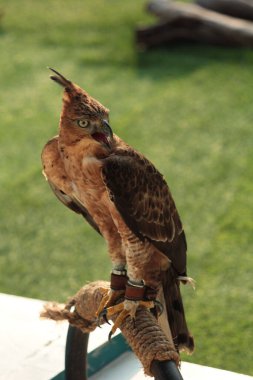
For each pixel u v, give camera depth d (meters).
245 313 11.38
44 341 7.50
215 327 11.10
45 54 22.28
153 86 19.91
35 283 12.45
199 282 12.20
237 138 16.91
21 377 7.04
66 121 5.39
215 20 22.03
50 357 7.28
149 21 24.45
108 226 5.83
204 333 10.99
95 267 12.77
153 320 5.36
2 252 13.34
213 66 20.77
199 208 14.25
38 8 25.95
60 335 7.59
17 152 16.83
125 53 22.06
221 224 13.70
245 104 18.48
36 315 7.92
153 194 5.70
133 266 5.58
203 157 16.16
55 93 19.89
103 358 7.38
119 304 5.62
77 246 13.35
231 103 18.58
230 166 15.71
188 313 11.45
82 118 5.31
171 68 20.94
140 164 5.64
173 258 5.80
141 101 19.05
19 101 19.50
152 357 4.98
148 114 18.25
